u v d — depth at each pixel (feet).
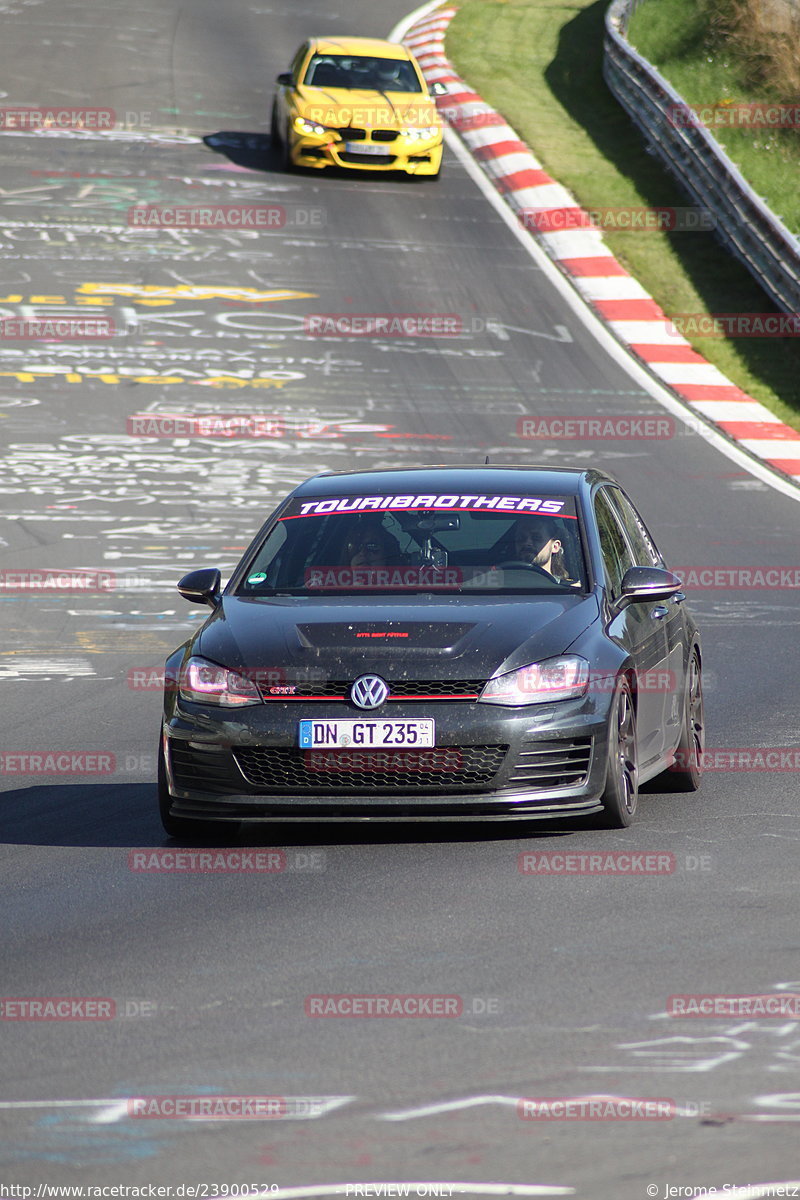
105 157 322.75
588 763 76.23
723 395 233.55
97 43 417.69
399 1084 47.67
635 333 255.91
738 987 55.67
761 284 273.33
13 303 250.16
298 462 197.06
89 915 66.80
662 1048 50.08
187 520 175.83
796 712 108.17
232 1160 42.78
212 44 423.23
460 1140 43.68
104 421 209.77
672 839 77.30
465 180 321.52
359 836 79.87
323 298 259.60
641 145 337.72
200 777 76.64
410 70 319.68
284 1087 47.65
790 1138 43.39
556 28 431.84
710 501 188.65
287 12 466.29
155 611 145.28
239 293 259.80
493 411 219.41
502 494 89.20
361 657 75.87
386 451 201.36
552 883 69.51
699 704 94.27
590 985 56.24
